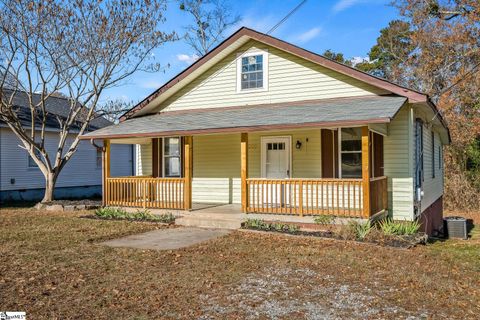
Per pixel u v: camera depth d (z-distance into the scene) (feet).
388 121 27.78
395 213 34.94
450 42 76.74
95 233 32.22
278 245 27.32
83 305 16.25
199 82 45.98
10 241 28.89
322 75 39.73
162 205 40.06
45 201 51.70
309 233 30.91
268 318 14.93
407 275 20.31
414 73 84.74
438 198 55.31
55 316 15.12
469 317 14.98
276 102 41.70
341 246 26.96
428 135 45.50
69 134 69.72
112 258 23.84
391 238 28.94
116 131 41.29
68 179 69.97
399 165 34.91
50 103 75.10
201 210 38.78
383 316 15.06
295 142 40.34
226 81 44.47
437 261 23.81
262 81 42.52
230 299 16.90
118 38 50.70
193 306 16.15
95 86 51.42
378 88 37.17
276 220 33.96
